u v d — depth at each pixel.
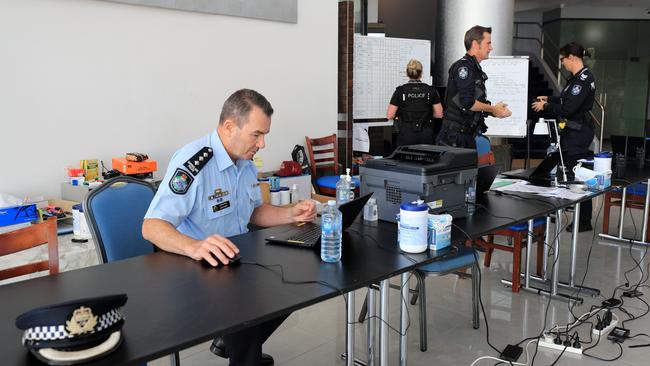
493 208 2.65
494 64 6.42
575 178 3.42
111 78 3.68
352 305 2.08
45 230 1.80
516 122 6.45
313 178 5.02
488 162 4.14
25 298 1.46
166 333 1.23
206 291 1.51
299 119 5.03
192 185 1.96
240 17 4.43
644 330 2.91
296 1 4.82
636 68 12.82
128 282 1.58
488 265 4.02
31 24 3.28
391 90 6.00
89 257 2.90
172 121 4.06
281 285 1.56
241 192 2.16
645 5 12.25
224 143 2.05
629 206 4.77
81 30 3.50
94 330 1.10
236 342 1.82
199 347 2.73
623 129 13.05
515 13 13.25
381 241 2.05
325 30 5.14
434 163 2.31
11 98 3.24
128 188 2.14
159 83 3.95
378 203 2.38
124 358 1.11
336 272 1.68
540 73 11.09
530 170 3.87
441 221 1.94
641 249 4.47
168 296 1.47
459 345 2.75
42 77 3.35
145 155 3.64
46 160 3.42
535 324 3.00
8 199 3.03
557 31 12.76
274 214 2.31
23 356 1.11
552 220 4.17
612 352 2.66
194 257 1.77
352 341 2.10
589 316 3.10
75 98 3.51
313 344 2.77
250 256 1.84
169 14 3.96
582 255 4.32
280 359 2.61
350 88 5.43
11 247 1.71
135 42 3.78
